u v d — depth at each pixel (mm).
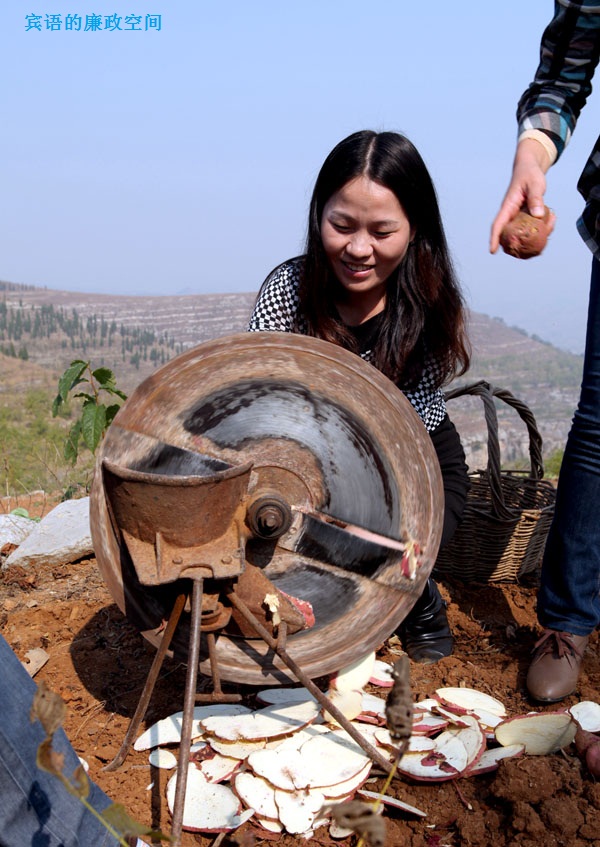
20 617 3457
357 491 2451
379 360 2904
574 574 2807
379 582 2523
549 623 2900
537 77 2662
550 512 3744
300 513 2418
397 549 2506
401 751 1401
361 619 2518
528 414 3949
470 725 2514
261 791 2246
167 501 1979
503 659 3145
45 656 3109
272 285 3000
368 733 2477
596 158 2627
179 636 2443
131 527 2059
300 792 2223
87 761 2482
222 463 2340
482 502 4047
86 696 2865
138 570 2021
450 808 2295
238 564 2074
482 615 3529
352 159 2586
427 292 2836
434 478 2508
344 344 2889
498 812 2266
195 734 2502
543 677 2824
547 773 2270
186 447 2328
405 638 3195
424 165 2678
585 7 2465
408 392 2996
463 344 2953
